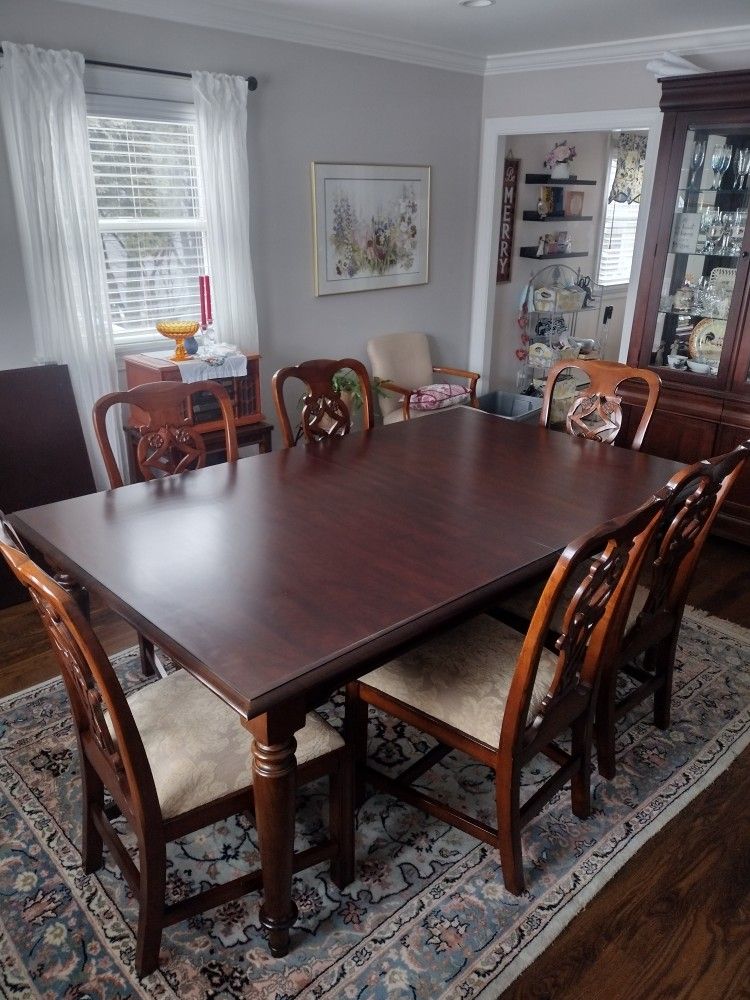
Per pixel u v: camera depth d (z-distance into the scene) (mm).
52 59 2807
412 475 2232
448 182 4633
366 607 1467
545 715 1603
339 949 1588
